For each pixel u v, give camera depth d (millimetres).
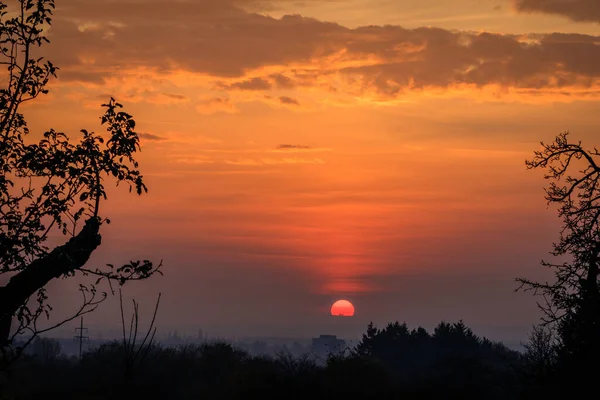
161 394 92250
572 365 38750
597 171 41281
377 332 162250
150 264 20375
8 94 20766
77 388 79250
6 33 21031
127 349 27609
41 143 20547
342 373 96125
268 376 95688
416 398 92125
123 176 20750
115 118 20812
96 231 20281
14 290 19203
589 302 37688
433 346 154250
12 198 19984
